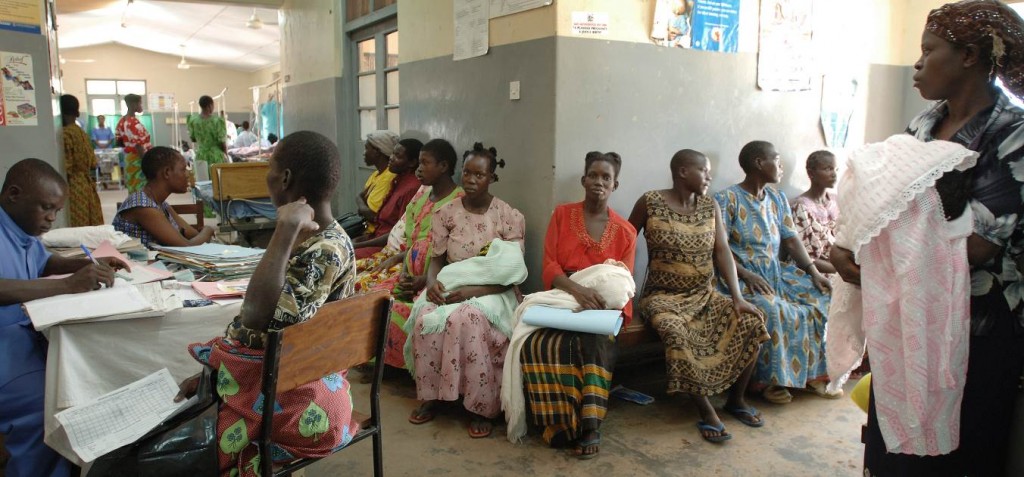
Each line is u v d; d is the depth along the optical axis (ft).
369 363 12.06
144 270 7.85
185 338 6.68
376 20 18.06
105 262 7.76
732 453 8.84
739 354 9.33
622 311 9.39
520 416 9.13
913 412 4.53
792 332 10.22
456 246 10.56
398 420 9.84
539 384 8.98
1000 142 4.39
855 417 9.98
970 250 4.49
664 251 10.33
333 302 5.50
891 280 4.73
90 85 67.46
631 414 10.08
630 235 10.02
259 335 5.30
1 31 11.09
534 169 11.03
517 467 8.48
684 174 10.13
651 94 11.28
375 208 14.64
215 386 5.54
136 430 5.92
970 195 4.51
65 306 6.15
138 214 10.08
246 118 74.13
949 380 4.47
